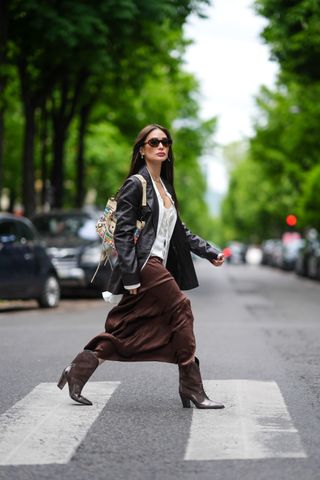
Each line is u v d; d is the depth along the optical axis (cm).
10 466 566
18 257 1912
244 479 533
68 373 759
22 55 2656
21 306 2155
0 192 2498
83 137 3788
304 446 616
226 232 14488
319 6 2664
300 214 4512
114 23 2467
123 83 3206
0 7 2355
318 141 4862
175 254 742
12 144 4319
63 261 2347
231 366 1030
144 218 725
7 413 735
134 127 4247
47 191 3447
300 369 1008
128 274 712
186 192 8669
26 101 2902
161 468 560
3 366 1030
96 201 4875
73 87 3497
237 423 691
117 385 880
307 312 1953
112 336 739
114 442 632
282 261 5662
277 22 2766
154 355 736
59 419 709
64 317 1775
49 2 2383
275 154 5219
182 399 757
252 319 1742
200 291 2958
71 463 574
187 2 2569
